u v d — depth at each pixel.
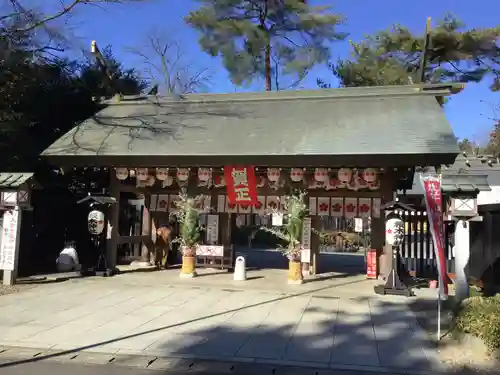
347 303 9.24
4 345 6.22
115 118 14.29
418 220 12.92
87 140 12.97
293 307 8.84
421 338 6.86
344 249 24.97
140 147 12.15
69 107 16.22
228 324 7.54
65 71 15.95
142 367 5.47
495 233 10.09
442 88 13.22
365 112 12.52
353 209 12.18
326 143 10.98
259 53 23.31
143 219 14.56
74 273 12.39
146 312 8.30
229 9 23.11
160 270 13.65
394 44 22.45
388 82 22.56
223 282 11.56
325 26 22.70
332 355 6.05
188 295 9.88
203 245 13.53
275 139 11.61
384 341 6.70
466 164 21.72
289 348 6.32
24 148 14.29
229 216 13.81
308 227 12.65
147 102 15.26
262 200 12.65
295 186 12.38
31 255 13.78
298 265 11.52
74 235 15.05
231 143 11.70
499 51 20.78
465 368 5.62
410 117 11.83
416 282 11.76
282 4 22.38
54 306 8.66
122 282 11.34
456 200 8.26
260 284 11.34
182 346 6.31
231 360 5.79
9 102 13.87
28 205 11.08
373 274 12.30
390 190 11.94
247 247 25.38
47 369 5.32
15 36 13.09
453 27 21.23
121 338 6.64
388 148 10.30
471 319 6.57
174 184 13.62
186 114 14.13
